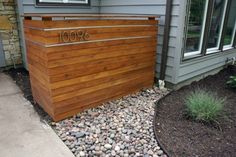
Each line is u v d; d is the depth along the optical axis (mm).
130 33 2807
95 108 2754
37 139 2107
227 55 4621
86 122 2430
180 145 2064
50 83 2205
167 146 2045
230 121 2512
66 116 2480
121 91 3033
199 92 3008
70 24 2174
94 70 2570
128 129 2324
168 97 3133
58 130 2279
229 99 3172
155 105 2859
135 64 3062
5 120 2412
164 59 3318
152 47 3211
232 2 4180
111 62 2727
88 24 2320
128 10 3736
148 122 2461
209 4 3393
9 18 3840
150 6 3355
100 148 2018
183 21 3025
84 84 2527
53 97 2279
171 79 3367
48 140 2100
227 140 2162
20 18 3639
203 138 2180
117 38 2670
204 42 3656
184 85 3623
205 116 2420
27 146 2006
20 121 2404
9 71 4020
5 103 2811
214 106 2494
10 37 3947
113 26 2568
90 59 2475
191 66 3584
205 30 3566
